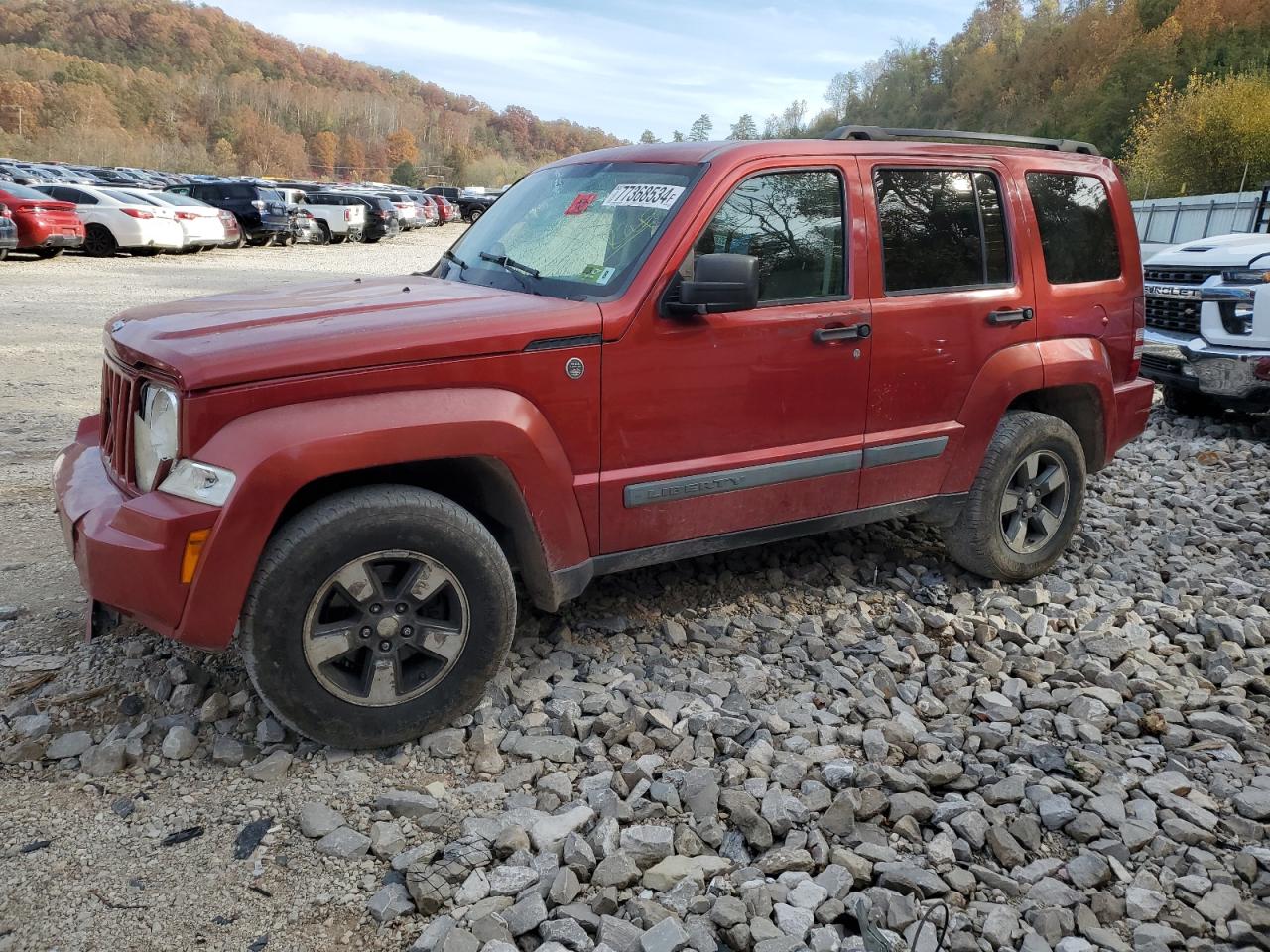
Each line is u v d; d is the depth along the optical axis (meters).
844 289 3.99
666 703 3.50
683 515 3.72
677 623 4.20
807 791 2.99
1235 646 4.09
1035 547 4.80
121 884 2.57
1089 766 3.17
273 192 27.75
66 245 19.77
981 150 4.49
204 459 2.86
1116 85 76.31
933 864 2.74
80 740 3.14
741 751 3.23
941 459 4.36
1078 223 4.78
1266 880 2.68
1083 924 2.52
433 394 3.12
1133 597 4.71
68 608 4.11
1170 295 8.20
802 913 2.47
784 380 3.82
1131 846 2.84
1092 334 4.80
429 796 2.93
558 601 3.55
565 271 3.72
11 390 8.31
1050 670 3.93
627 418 3.50
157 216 22.25
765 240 3.76
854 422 4.07
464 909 2.49
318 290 3.85
